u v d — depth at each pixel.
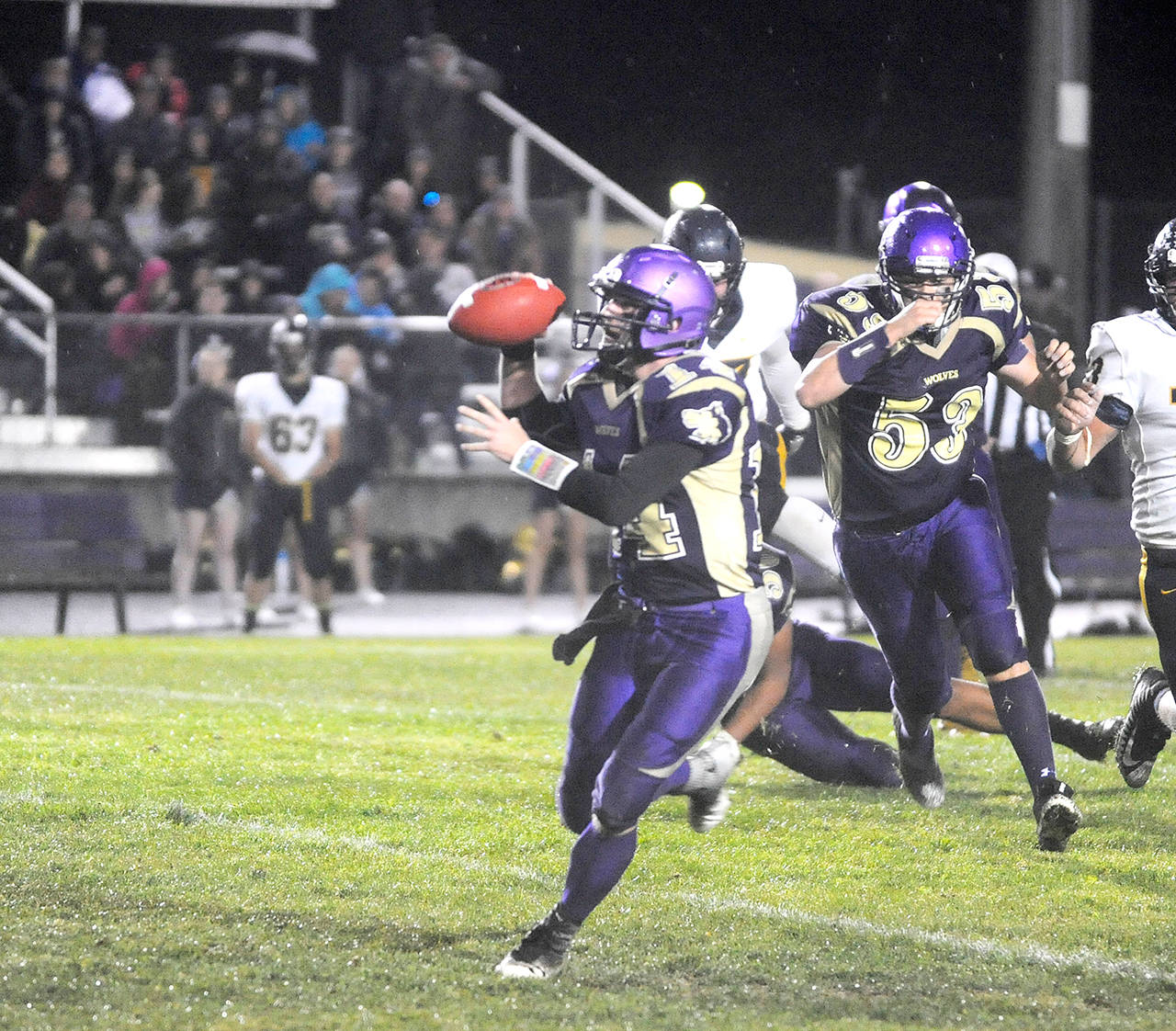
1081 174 45.41
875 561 17.47
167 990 12.30
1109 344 17.27
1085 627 42.25
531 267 47.00
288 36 57.59
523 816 18.39
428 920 14.23
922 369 16.66
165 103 51.09
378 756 21.89
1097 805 19.38
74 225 45.78
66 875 15.23
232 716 24.86
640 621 13.48
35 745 21.69
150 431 44.75
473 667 32.22
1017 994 12.62
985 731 19.34
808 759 20.00
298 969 12.86
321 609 38.72
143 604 46.00
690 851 17.02
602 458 13.36
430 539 44.84
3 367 44.09
